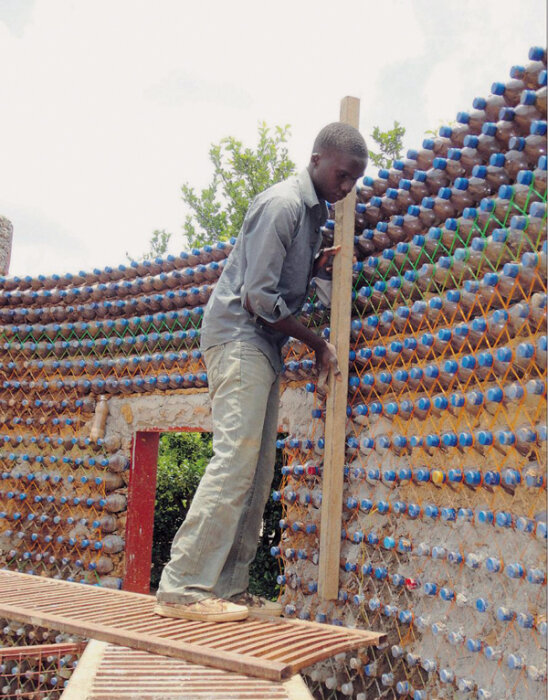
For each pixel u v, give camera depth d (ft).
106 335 15.58
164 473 23.81
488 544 8.72
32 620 9.09
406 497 10.14
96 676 7.16
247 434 9.50
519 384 8.09
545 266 7.68
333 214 11.56
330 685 10.64
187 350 14.34
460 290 9.11
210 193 31.60
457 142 9.50
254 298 9.41
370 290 10.82
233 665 7.16
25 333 16.71
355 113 10.81
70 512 15.83
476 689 8.60
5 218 20.74
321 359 10.59
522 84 8.34
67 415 16.19
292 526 11.80
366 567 10.40
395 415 10.27
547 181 7.83
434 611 9.45
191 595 8.95
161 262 14.52
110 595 10.83
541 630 7.56
